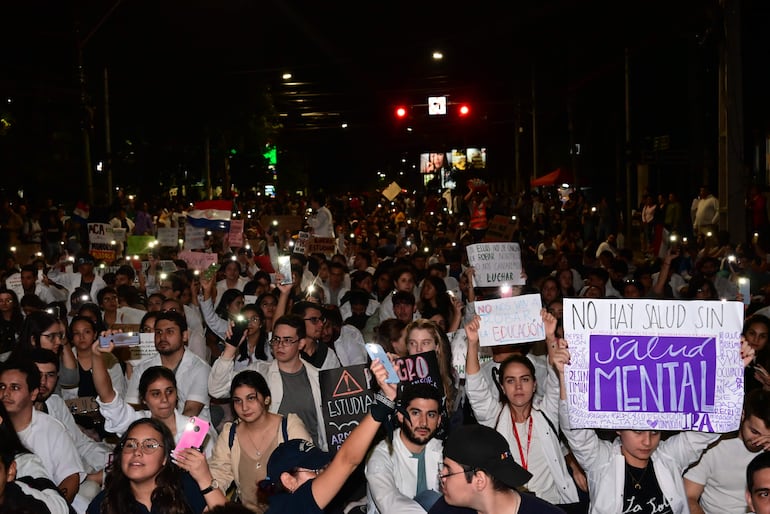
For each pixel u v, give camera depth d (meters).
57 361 7.59
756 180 28.45
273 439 7.02
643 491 5.93
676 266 17.11
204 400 8.60
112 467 5.68
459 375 8.48
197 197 57.09
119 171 46.53
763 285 14.52
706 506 6.65
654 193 41.03
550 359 6.89
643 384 5.95
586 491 7.12
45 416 6.86
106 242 17.62
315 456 5.48
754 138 28.64
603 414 5.95
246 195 57.56
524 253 19.83
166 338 8.48
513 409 7.02
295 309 9.33
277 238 23.33
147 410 8.36
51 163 36.97
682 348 5.95
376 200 72.94
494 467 4.96
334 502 6.70
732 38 17.94
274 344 8.02
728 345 5.94
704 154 29.58
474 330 7.14
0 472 5.36
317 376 8.14
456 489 5.02
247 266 16.41
